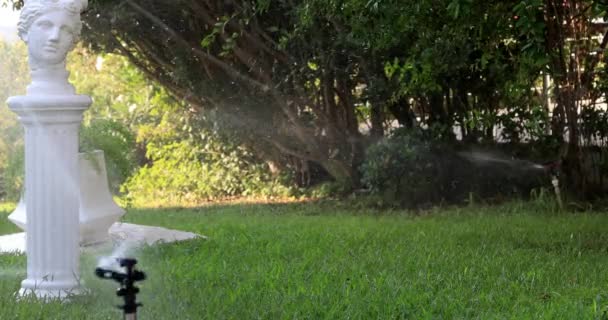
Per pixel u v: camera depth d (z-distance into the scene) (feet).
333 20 36.60
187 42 42.11
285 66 41.65
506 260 23.52
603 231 30.04
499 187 41.86
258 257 24.64
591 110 38.73
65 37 18.07
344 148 44.47
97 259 23.17
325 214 40.01
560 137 39.40
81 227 24.75
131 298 12.44
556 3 33.17
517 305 17.97
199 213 41.14
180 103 47.32
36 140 18.28
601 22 37.47
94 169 25.13
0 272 22.34
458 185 41.81
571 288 19.58
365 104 42.73
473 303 18.24
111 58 52.47
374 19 28.14
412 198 41.11
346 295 18.85
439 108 41.93
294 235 29.27
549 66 35.01
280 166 47.50
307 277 21.34
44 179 18.33
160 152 50.21
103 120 27.27
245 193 48.03
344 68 41.04
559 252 25.75
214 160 48.80
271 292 19.34
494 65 37.68
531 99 40.34
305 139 44.27
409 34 35.19
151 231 28.17
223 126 44.98
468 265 22.77
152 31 41.73
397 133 41.16
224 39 40.22
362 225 32.91
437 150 41.19
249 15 39.09
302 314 17.49
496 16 29.66
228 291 19.58
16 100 17.98
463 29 31.76
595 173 39.17
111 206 25.67
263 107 43.96
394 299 18.44
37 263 18.58
